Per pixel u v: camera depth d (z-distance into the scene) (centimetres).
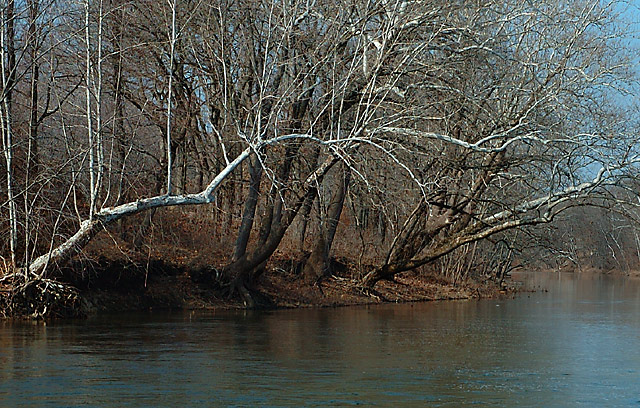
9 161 2444
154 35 2884
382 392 1545
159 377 1639
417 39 2872
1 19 2447
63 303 2578
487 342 2305
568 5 3075
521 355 2058
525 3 3083
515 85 3030
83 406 1375
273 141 2581
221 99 2942
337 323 2742
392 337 2381
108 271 2903
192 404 1405
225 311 3052
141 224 3059
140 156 3116
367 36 2834
